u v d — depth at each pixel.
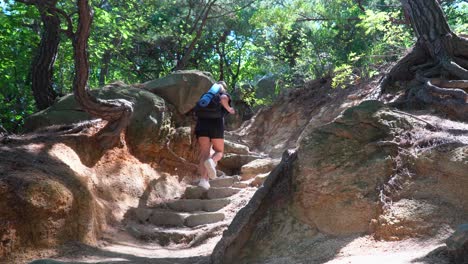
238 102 19.70
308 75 18.14
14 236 6.43
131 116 10.38
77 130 9.79
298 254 5.51
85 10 7.91
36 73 12.17
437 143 5.85
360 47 16.41
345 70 13.26
